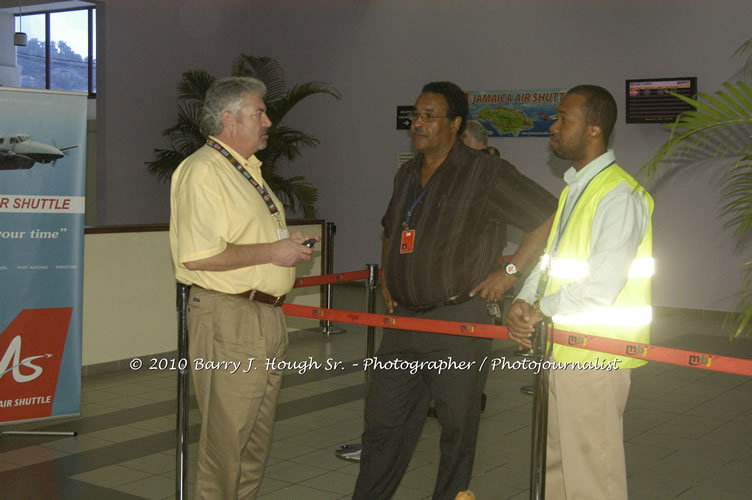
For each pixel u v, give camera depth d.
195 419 4.83
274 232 2.87
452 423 2.99
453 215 2.96
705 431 4.77
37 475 3.86
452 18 10.39
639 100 9.12
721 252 8.78
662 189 9.09
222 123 2.78
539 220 2.95
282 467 4.02
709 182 8.78
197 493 2.88
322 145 11.52
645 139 9.18
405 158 10.88
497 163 2.97
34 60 12.08
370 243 11.27
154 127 10.96
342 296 10.34
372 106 11.09
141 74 10.75
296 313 3.63
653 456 4.30
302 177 11.01
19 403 4.41
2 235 4.29
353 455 4.14
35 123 4.33
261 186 2.89
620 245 2.40
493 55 10.13
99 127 10.42
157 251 6.23
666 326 8.48
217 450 2.82
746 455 4.34
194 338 2.82
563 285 2.47
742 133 8.35
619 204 2.43
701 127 2.40
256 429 2.98
